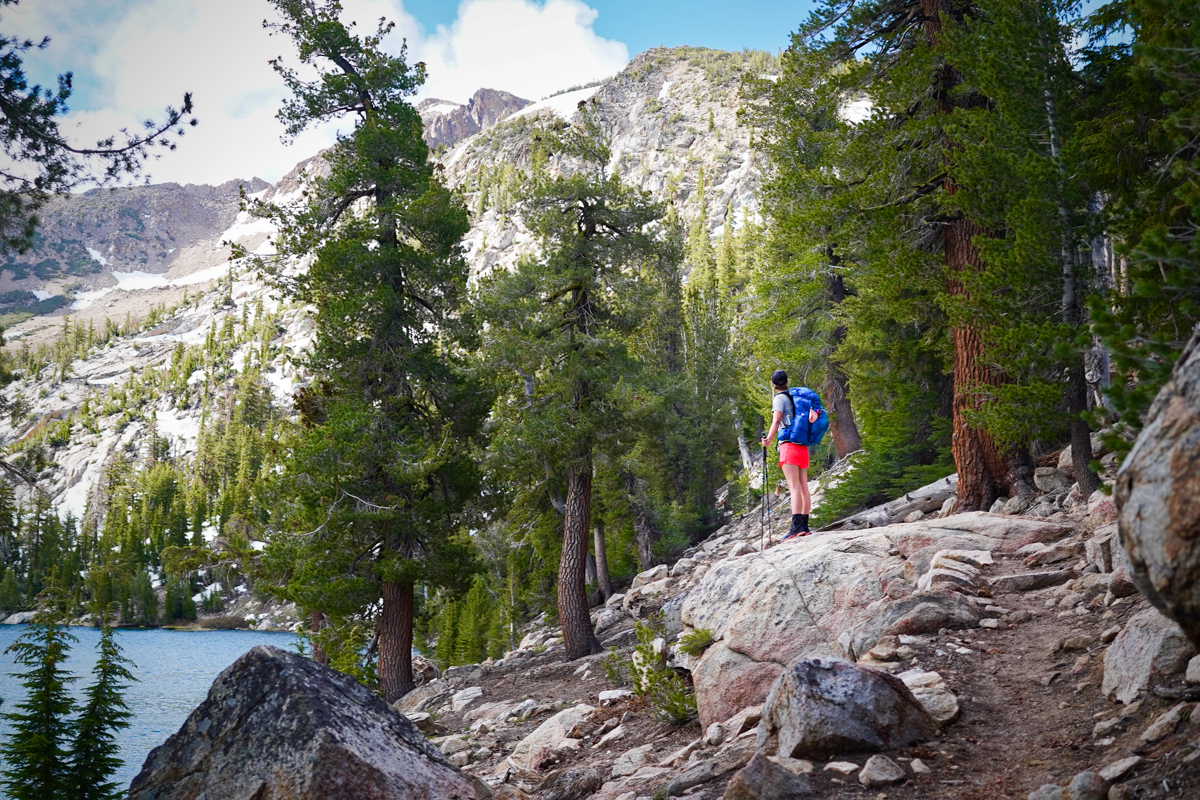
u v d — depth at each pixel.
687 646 8.52
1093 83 10.73
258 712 4.83
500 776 8.16
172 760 4.82
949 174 11.75
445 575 20.12
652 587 23.09
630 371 20.20
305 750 4.54
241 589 122.12
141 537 133.12
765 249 25.12
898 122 13.56
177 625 110.19
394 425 20.02
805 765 4.52
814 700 4.75
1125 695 4.47
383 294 19.41
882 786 4.16
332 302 19.30
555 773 7.34
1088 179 9.55
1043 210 9.50
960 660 5.98
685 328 42.34
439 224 20.50
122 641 80.38
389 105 21.11
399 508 19.23
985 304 10.44
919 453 18.88
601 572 31.34
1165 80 5.02
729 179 183.00
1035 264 9.77
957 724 4.89
